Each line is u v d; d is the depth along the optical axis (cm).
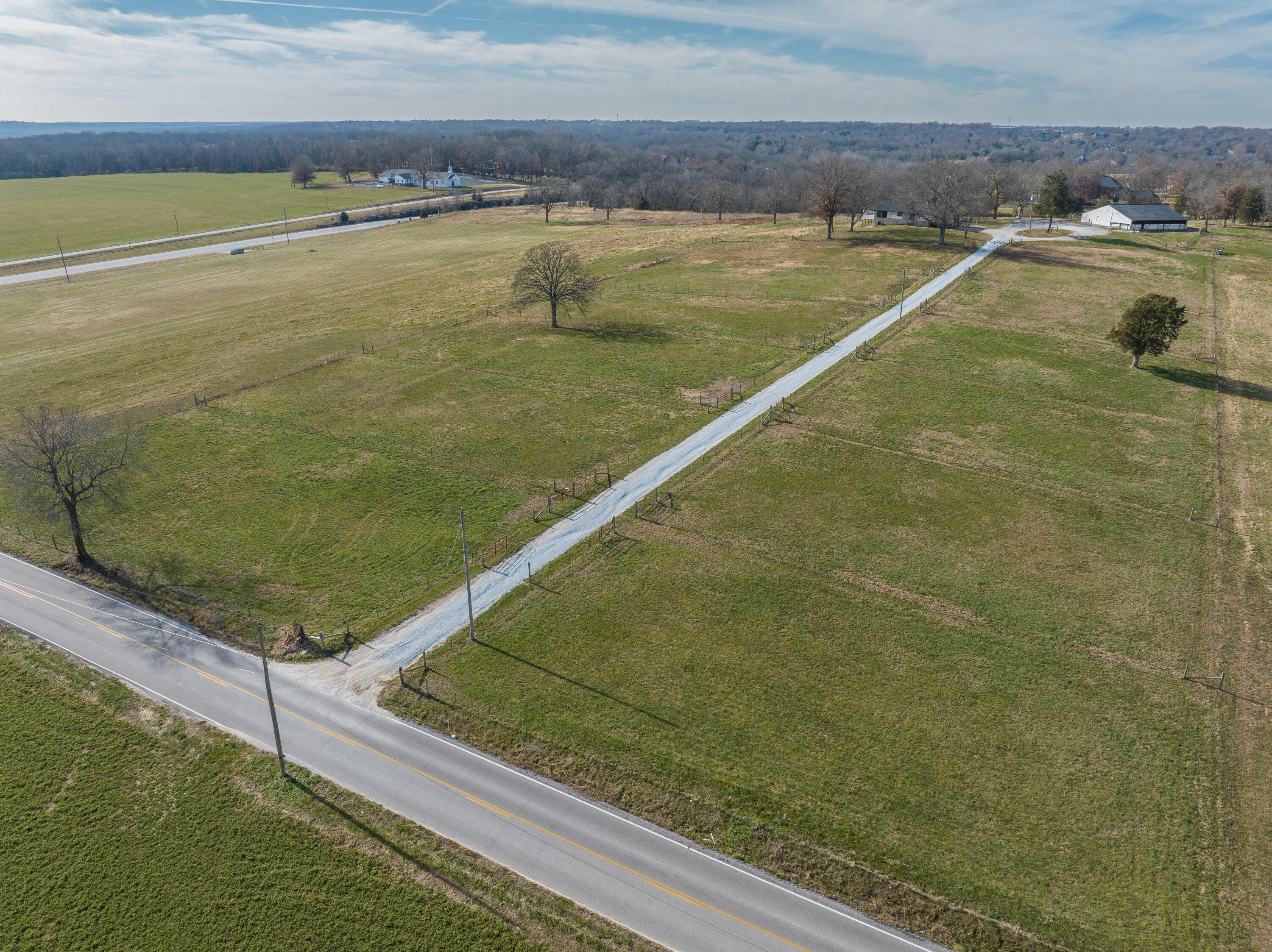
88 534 5256
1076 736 3516
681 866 2989
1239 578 4609
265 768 3431
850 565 4725
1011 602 4394
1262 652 4034
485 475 5853
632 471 5859
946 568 4691
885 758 3400
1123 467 5850
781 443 6241
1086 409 6825
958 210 12550
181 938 2759
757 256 12662
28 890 2938
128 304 11475
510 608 4391
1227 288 10388
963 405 6888
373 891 2909
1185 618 4275
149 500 5631
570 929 2773
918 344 8325
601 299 10450
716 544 4947
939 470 5812
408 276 12812
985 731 3538
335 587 4631
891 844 3023
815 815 3150
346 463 6053
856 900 2852
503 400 7194
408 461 6072
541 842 3091
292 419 6881
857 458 5994
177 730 3647
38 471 4712
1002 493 5512
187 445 6438
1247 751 3447
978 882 2880
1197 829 3091
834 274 11225
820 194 13538
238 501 5572
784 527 5116
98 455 5000
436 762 3453
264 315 10506
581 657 4012
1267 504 5372
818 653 4012
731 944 2720
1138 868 2934
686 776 3328
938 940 2714
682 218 18100
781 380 7450
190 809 3250
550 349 8494
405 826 3155
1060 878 2894
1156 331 7381
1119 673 3891
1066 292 10169
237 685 3916
